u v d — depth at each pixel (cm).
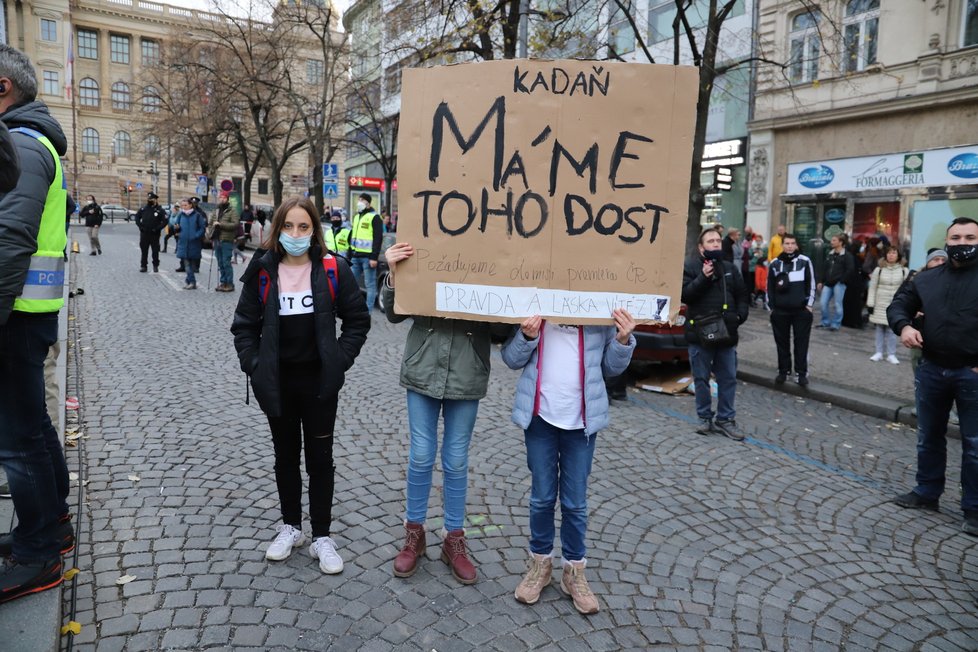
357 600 303
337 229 1224
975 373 417
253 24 2284
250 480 429
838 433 641
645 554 366
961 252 418
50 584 284
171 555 332
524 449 518
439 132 290
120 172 6372
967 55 1405
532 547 311
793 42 1717
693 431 609
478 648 274
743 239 1772
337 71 2484
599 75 279
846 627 307
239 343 308
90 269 1582
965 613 325
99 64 6316
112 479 419
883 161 1561
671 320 287
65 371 633
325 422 319
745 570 355
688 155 282
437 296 295
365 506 403
